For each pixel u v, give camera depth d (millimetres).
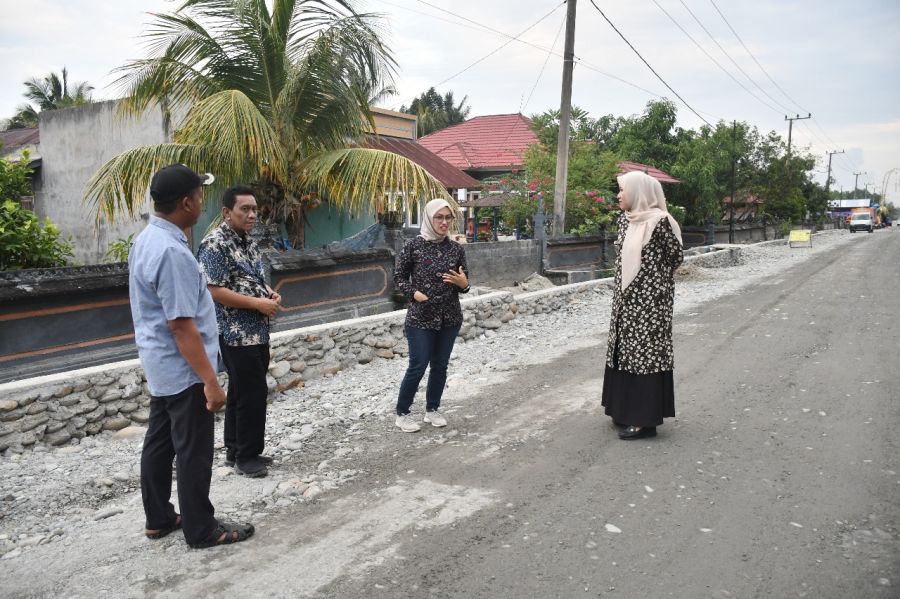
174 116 12023
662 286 4590
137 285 3127
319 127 9914
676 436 4781
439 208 4914
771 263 20109
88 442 5051
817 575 2949
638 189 4641
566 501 3758
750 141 30641
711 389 5973
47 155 14461
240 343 4098
